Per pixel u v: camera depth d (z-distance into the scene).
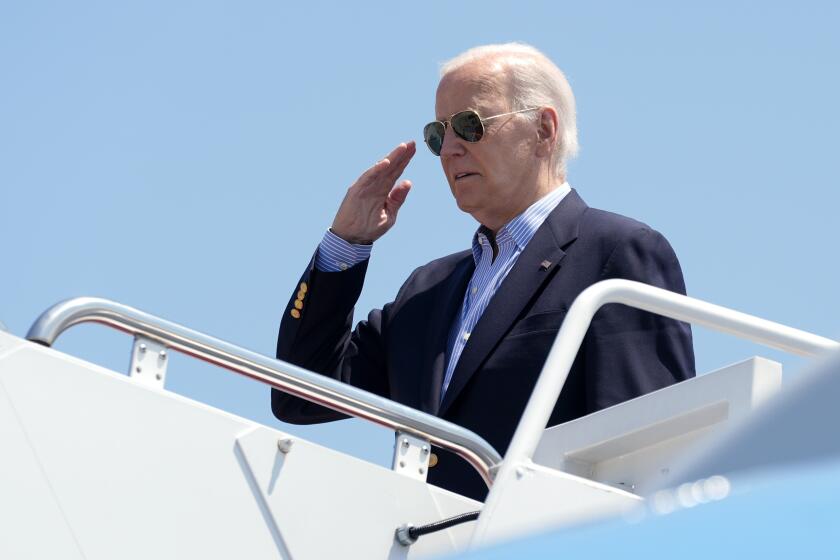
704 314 6.09
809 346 6.11
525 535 3.42
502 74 8.87
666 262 8.44
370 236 8.95
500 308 8.29
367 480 5.95
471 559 3.39
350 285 8.86
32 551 5.15
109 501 5.36
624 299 5.96
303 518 5.74
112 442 5.43
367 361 9.23
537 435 5.62
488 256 8.76
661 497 3.31
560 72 9.06
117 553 5.31
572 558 3.18
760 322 6.12
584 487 5.56
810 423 3.31
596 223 8.58
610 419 6.62
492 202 8.72
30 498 5.21
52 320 5.52
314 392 6.13
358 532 5.86
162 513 5.45
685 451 6.29
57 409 5.37
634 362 7.84
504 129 8.77
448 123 8.86
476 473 7.83
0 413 5.26
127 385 5.53
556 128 8.89
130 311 5.69
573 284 8.32
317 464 5.84
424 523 6.02
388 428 6.29
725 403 6.11
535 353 8.08
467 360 8.20
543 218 8.71
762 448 3.32
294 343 8.84
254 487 5.68
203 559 5.48
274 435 5.78
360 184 8.98
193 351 5.84
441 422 6.36
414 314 8.94
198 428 5.63
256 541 5.62
